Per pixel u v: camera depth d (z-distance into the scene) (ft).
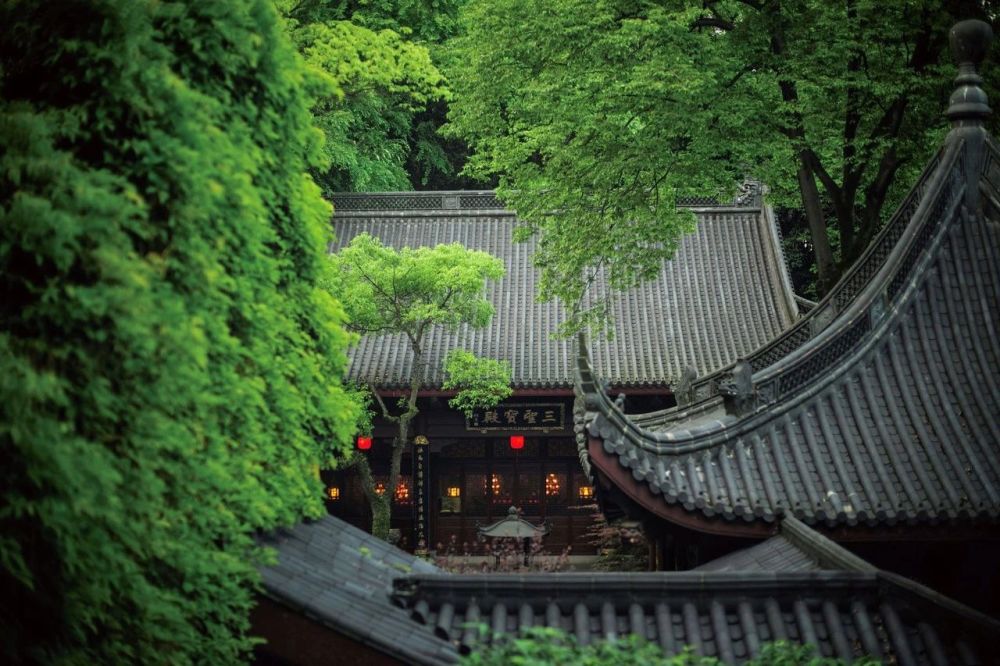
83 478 22.24
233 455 29.01
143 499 24.53
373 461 122.42
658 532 48.26
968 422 50.42
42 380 22.00
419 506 117.80
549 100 81.05
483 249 124.57
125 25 25.99
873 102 80.48
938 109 78.95
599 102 78.38
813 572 35.32
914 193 56.95
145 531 25.12
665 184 82.33
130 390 24.66
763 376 51.01
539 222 85.97
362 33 75.41
